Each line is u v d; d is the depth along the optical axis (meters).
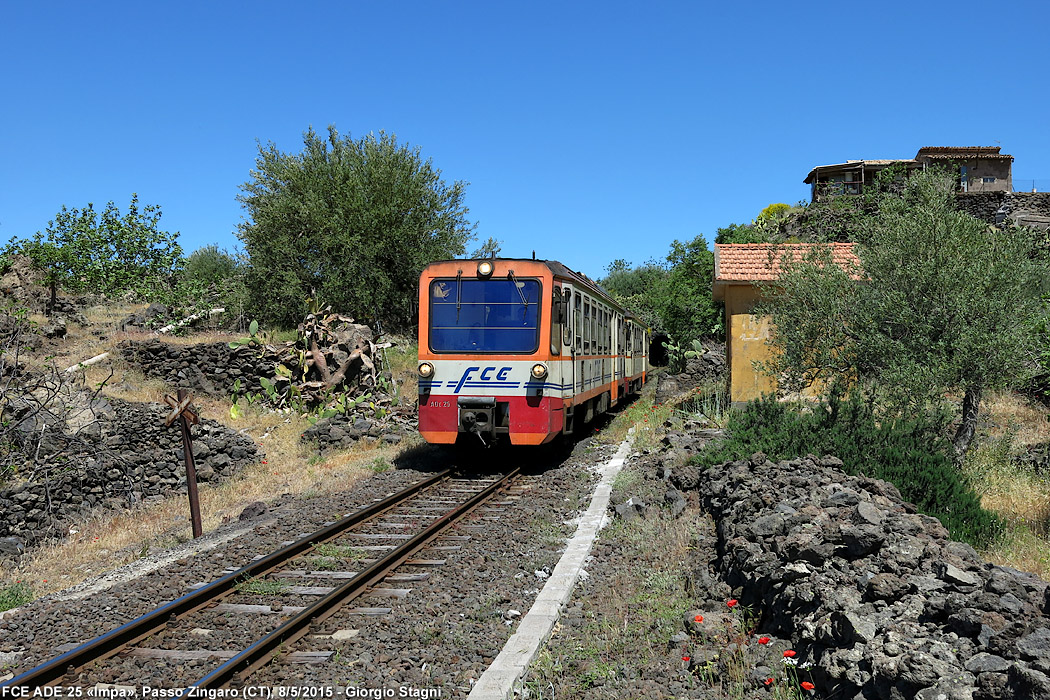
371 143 33.16
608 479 11.34
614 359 19.88
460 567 7.57
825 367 11.02
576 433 16.72
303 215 30.67
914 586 4.69
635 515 9.09
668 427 14.99
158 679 4.99
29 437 14.51
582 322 14.99
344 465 15.14
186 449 10.80
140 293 29.11
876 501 6.85
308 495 12.17
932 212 10.40
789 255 12.27
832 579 5.17
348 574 7.37
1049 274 10.37
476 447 14.95
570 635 5.83
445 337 12.90
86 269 29.73
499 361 12.66
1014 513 7.86
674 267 32.25
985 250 10.17
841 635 4.51
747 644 5.23
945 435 9.90
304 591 6.85
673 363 29.95
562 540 8.54
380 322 31.89
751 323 16.27
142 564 8.14
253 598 6.66
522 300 12.74
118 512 14.46
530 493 11.27
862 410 9.73
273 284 30.36
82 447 15.10
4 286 25.75
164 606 6.08
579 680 5.02
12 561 11.66
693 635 5.58
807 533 5.85
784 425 9.72
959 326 9.87
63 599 6.95
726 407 15.98
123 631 5.51
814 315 11.17
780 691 4.50
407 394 23.86
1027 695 3.32
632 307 42.75
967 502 7.44
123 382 20.09
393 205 31.47
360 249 30.42
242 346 22.09
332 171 32.59
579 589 6.89
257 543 8.66
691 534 8.02
